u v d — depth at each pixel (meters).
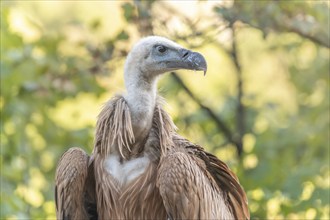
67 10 23.00
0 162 16.78
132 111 10.93
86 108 19.62
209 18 15.68
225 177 11.41
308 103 20.53
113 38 16.62
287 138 18.16
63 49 18.59
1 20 18.33
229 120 18.59
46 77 17.67
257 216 16.02
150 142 10.98
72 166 10.95
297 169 16.94
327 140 18.50
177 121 17.48
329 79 20.53
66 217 11.01
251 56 20.92
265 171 16.86
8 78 17.59
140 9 15.56
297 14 16.48
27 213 16.20
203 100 19.02
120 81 17.45
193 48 15.45
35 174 17.73
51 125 18.22
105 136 10.95
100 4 22.45
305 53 21.06
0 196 15.38
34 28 19.55
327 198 15.90
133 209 10.92
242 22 16.11
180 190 10.70
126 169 10.92
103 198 10.98
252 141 18.50
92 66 17.19
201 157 11.32
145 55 10.96
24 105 17.75
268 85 21.50
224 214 11.23
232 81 20.86
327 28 16.61
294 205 15.91
